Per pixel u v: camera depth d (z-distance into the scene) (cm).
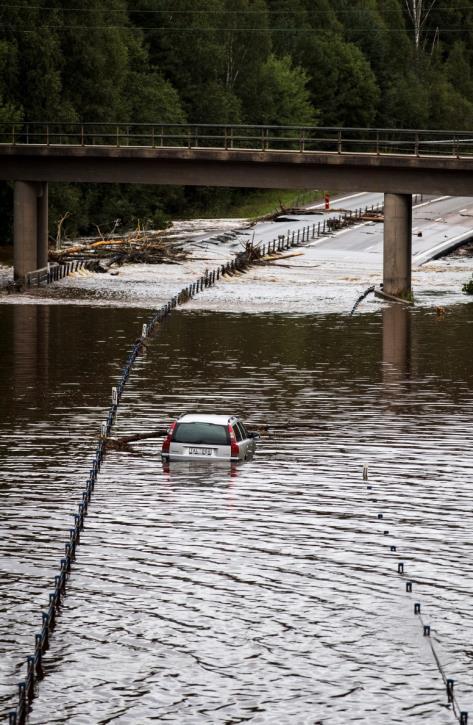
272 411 10056
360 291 19838
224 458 8306
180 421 8406
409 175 18112
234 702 4722
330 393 10900
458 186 17900
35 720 4581
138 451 8619
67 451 8556
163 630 5341
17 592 5744
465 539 6600
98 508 7112
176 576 5984
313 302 18325
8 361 12412
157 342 13900
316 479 7856
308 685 4859
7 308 16950
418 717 4625
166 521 6862
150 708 4672
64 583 5856
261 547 6431
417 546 6481
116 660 5050
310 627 5388
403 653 5141
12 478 7781
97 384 11175
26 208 19912
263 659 5075
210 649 5162
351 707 4691
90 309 17000
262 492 7512
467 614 5550
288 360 12762
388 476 7938
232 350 13400
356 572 6069
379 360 12875
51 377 11525
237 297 18888
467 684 4872
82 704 4697
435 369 12325
